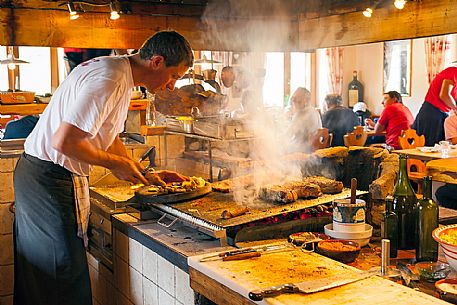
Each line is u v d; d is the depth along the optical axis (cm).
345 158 255
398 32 253
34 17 259
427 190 179
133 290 242
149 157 330
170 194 233
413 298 145
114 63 218
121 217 254
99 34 273
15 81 616
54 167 233
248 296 153
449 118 522
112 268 264
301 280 160
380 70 879
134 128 344
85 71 218
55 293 241
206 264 176
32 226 238
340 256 179
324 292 150
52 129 227
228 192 244
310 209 214
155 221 245
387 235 184
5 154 284
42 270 241
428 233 176
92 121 206
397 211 190
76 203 239
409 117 626
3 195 286
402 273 163
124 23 279
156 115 342
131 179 226
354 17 277
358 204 196
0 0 251
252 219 199
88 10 269
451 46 761
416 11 243
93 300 295
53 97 229
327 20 294
